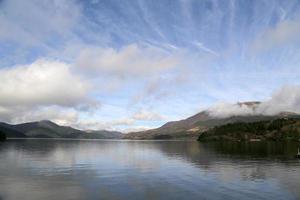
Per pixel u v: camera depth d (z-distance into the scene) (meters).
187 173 57.84
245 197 36.97
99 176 53.59
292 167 67.50
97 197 37.06
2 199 35.62
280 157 97.00
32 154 106.81
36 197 36.69
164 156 103.12
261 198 36.50
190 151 135.38
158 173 57.91
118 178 51.31
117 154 114.38
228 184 45.38
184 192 39.88
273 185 44.44
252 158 93.12
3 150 130.12
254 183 46.16
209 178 51.28
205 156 102.50
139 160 86.81
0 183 45.56
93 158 93.38
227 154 112.56
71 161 82.00
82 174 55.97
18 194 38.19
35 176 52.94
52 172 58.47
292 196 37.34
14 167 66.00
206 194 38.69
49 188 42.03
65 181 47.81
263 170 62.03
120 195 38.25
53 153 114.69
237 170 62.28
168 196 37.66
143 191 40.50
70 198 36.44
